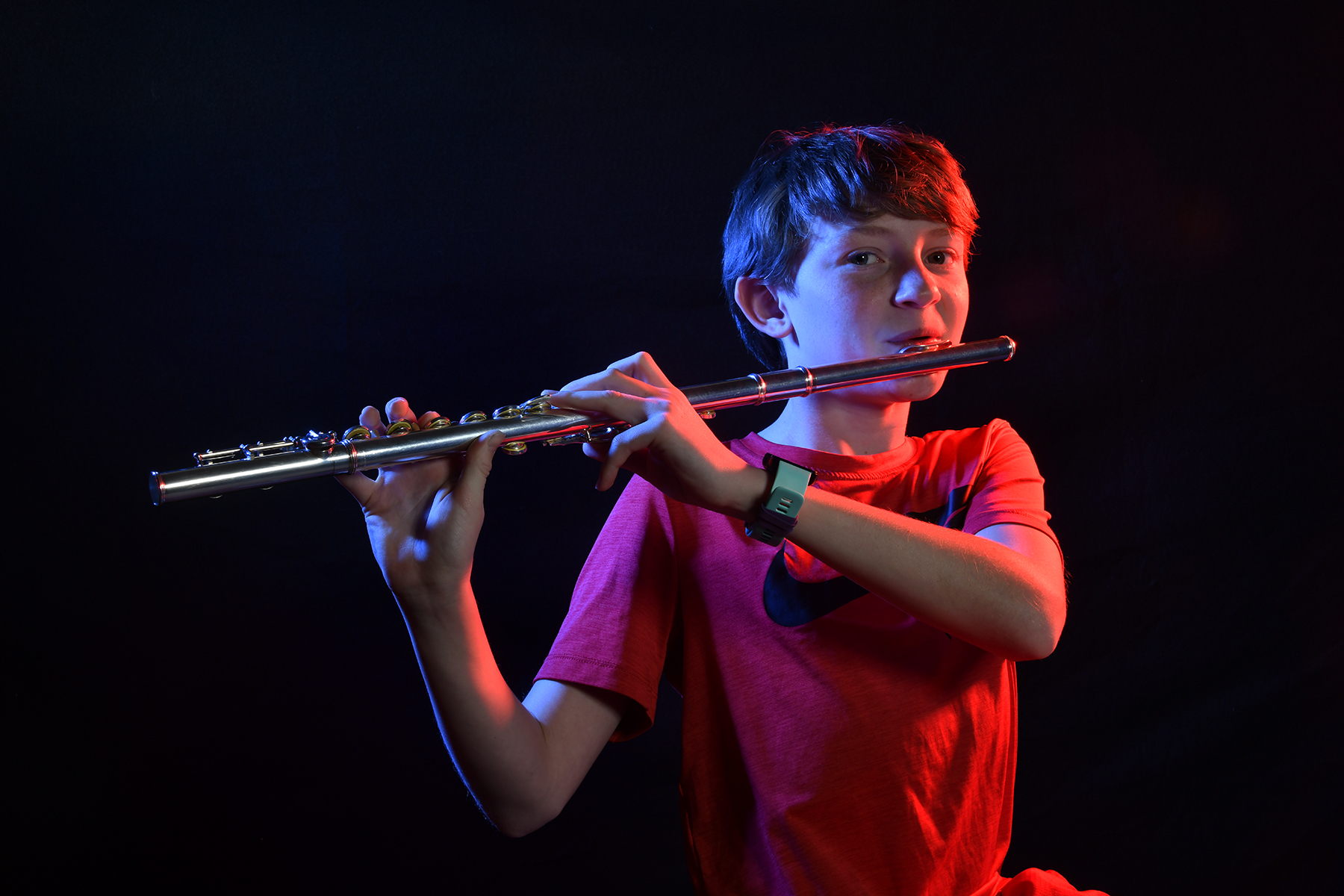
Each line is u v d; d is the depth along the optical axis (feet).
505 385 6.49
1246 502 6.62
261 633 6.24
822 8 6.73
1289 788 6.47
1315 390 6.65
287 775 6.19
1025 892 3.35
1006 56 6.75
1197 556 6.60
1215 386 6.67
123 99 6.31
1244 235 6.72
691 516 3.71
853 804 3.24
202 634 6.20
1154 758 6.48
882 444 3.86
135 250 6.29
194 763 6.14
